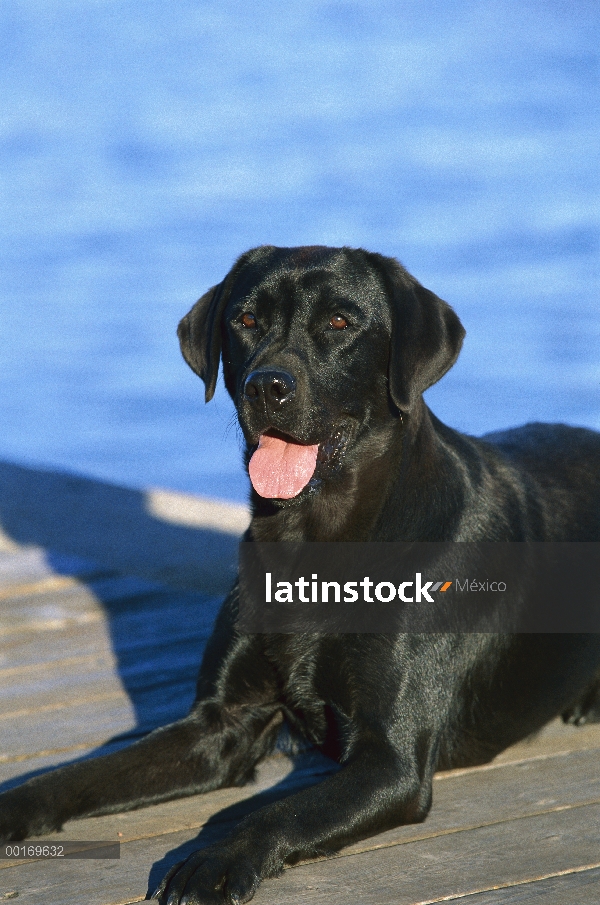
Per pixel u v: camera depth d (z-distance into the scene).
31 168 40.06
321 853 4.81
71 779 5.33
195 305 6.51
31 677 7.34
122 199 34.91
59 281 27.55
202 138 43.25
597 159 36.44
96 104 50.91
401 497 5.70
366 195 33.22
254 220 31.02
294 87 52.28
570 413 18.75
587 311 23.56
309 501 5.74
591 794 5.51
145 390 21.30
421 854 4.90
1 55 63.38
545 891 4.54
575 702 6.50
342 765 5.41
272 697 5.90
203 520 11.07
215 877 4.39
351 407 5.75
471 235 28.73
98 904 4.54
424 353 5.77
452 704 5.71
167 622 8.41
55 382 21.56
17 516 11.41
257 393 5.52
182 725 5.74
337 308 5.74
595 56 54.50
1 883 4.74
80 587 9.27
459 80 51.66
